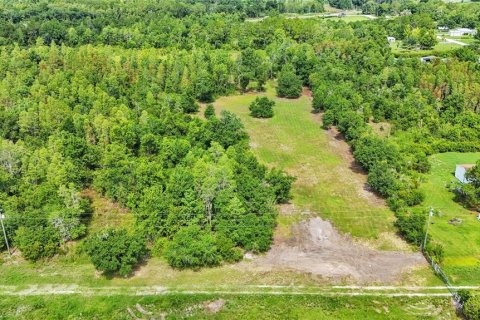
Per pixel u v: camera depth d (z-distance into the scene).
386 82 160.75
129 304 77.00
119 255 81.94
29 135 121.38
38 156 103.00
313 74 170.12
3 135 120.31
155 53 171.62
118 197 99.44
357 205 104.19
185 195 90.44
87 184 107.69
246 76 169.25
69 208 91.44
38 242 86.12
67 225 89.62
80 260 87.38
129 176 99.94
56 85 141.50
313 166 120.94
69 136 110.81
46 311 75.69
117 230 87.38
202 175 92.81
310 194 108.31
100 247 82.19
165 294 79.06
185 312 75.56
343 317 74.25
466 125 139.75
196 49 182.38
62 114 125.50
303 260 87.19
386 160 110.62
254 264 86.25
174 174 94.31
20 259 87.81
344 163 122.75
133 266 85.50
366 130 128.50
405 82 158.00
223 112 129.12
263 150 128.75
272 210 94.44
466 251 88.88
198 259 83.75
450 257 87.25
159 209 89.50
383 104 145.50
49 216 88.88
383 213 101.06
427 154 128.25
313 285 81.00
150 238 90.31
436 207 102.62
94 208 100.25
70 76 149.88
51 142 108.44
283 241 92.44
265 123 146.62
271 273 83.88
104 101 132.50
